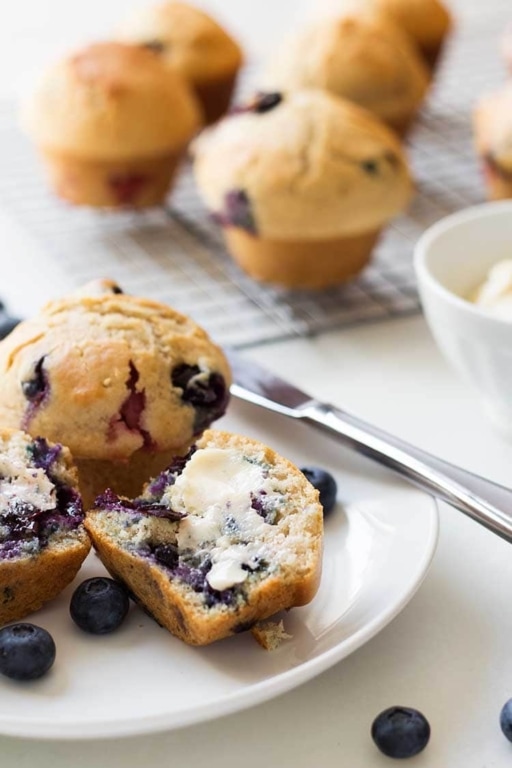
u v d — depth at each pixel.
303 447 0.64
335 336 0.73
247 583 0.57
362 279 0.77
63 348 0.62
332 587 0.59
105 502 0.59
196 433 0.63
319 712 0.57
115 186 0.81
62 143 0.80
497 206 0.69
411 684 0.57
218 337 0.72
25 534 0.58
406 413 0.68
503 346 0.64
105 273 0.77
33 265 0.78
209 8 1.18
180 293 0.75
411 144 0.90
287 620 0.58
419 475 0.61
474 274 0.70
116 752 0.56
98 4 1.21
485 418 0.68
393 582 0.58
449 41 0.98
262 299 0.75
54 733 0.54
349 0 0.94
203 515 0.59
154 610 0.58
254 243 0.75
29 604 0.58
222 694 0.56
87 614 0.57
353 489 0.62
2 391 0.63
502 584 0.60
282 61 0.88
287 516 0.59
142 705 0.56
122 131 0.80
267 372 0.67
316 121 0.76
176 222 0.82
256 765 0.55
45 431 0.62
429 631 0.59
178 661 0.57
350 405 0.69
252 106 0.77
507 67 0.91
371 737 0.56
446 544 0.62
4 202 0.84
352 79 0.86
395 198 0.75
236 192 0.74
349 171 0.74
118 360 0.62
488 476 0.65
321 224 0.74
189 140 0.82
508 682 0.57
